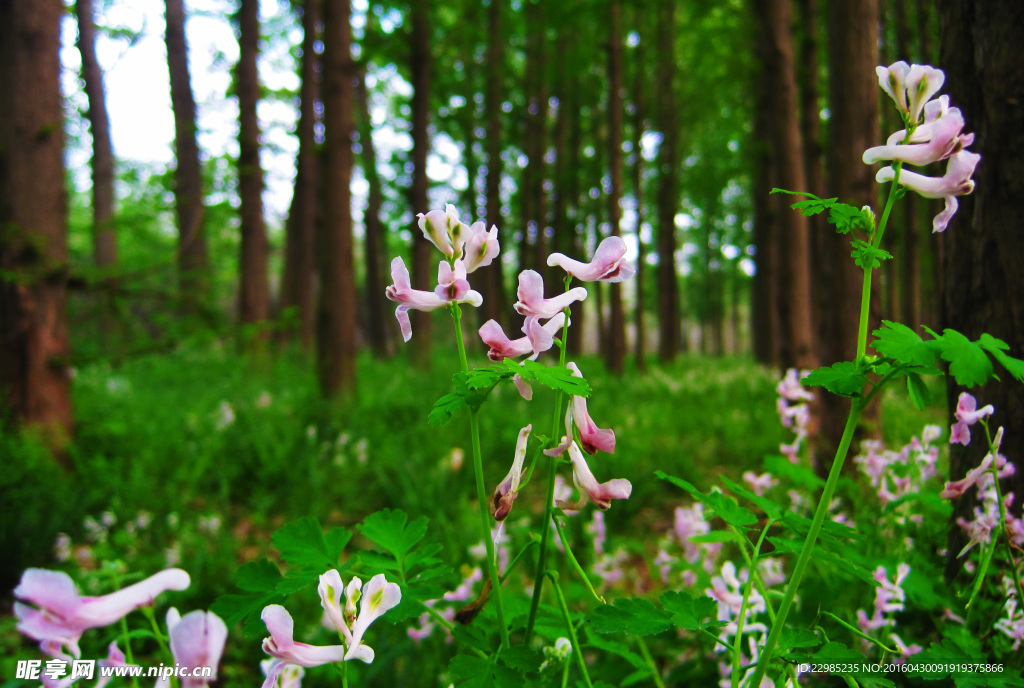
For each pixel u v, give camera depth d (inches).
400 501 215.9
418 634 84.4
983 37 90.3
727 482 68.7
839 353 193.5
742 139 692.1
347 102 365.7
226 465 250.7
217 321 272.2
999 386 88.2
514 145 783.7
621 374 579.2
